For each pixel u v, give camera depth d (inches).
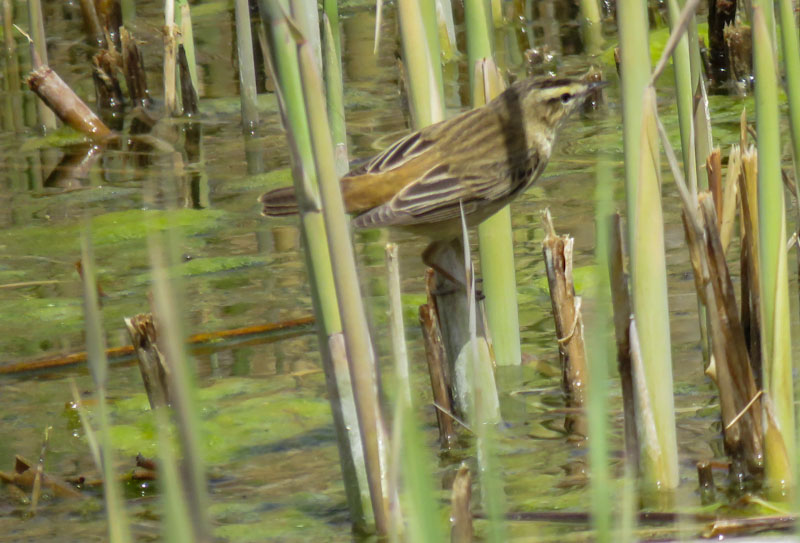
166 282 177.6
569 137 640.4
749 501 300.7
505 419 373.4
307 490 334.6
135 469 344.5
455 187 372.8
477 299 369.7
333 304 289.1
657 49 711.7
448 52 757.9
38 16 701.3
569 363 382.6
